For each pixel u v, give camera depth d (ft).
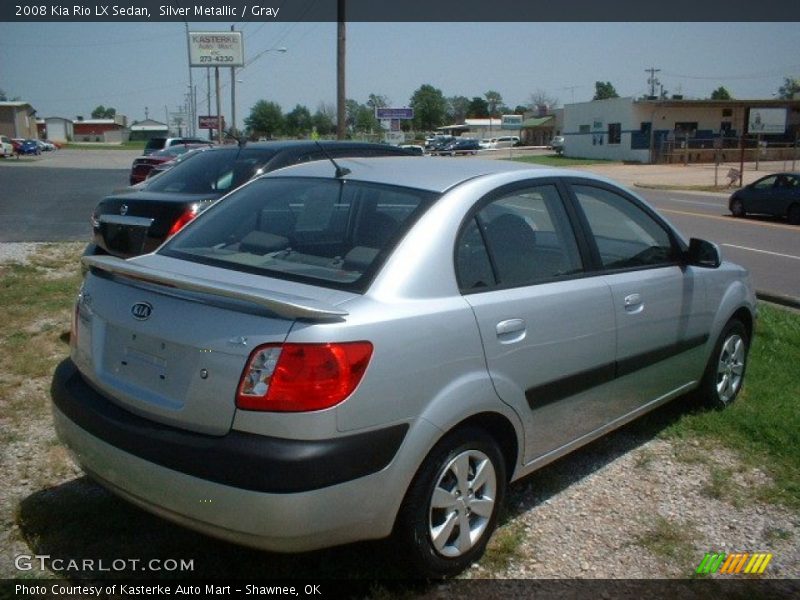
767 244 55.36
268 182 13.79
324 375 9.22
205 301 10.00
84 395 11.04
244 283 10.85
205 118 153.58
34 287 28.94
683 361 15.99
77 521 12.19
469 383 10.68
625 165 173.58
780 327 24.98
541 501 13.47
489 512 11.39
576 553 11.85
